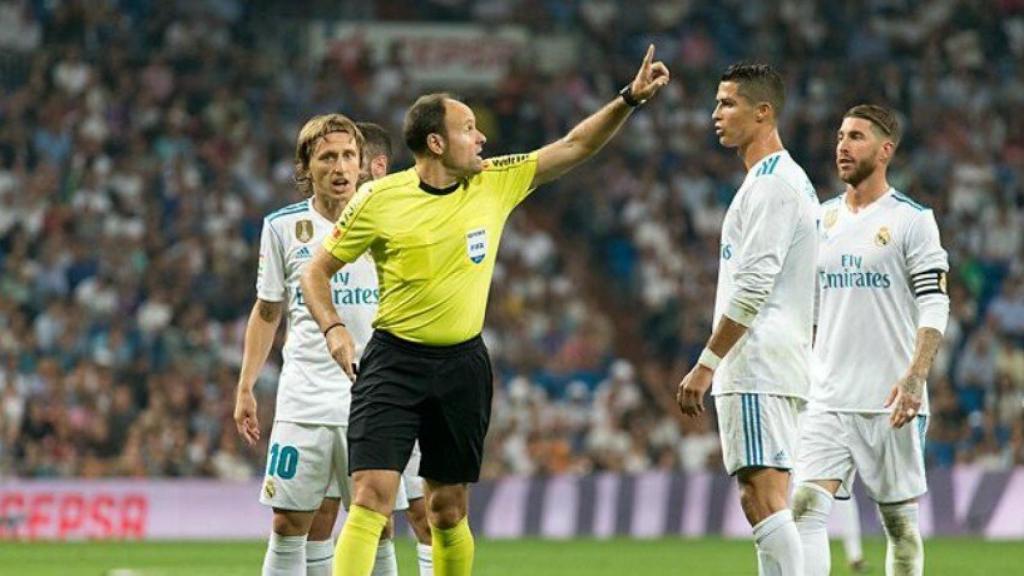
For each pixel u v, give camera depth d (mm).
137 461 75000
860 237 35344
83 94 97438
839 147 35562
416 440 30094
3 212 89312
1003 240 96312
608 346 89438
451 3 109312
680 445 81750
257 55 103875
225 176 95062
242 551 63312
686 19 110312
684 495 74000
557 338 89688
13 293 84688
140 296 85562
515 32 107500
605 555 62094
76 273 86312
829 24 110312
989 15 110000
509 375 87125
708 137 103688
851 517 53094
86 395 76250
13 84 97938
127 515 70812
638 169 101562
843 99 105562
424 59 106438
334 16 107312
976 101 106062
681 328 93375
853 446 35469
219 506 71750
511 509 73250
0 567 55656
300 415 32625
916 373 33531
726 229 31266
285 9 106312
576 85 106688
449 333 29141
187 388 78312
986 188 98812
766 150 31328
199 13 104250
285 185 96188
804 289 31078
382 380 29203
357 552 28625
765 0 110750
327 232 33312
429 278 29000
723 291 31234
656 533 73625
